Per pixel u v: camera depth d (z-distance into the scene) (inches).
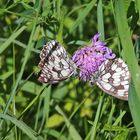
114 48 22.4
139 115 17.6
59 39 20.9
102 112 19.8
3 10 20.8
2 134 21.7
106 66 18.9
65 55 19.4
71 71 19.3
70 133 21.8
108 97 19.9
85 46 19.7
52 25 21.9
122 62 18.8
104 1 22.0
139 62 20.0
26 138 23.6
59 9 20.9
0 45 22.1
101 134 21.3
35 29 20.5
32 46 21.3
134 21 20.1
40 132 21.6
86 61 19.1
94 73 19.0
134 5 20.1
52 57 19.4
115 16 18.6
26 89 23.0
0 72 24.0
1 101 21.2
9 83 23.5
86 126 22.1
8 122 21.7
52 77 19.4
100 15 20.2
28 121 23.8
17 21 21.5
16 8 24.3
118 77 18.6
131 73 17.6
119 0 18.3
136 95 17.6
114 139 19.6
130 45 17.8
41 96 21.7
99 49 19.2
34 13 21.1
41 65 19.5
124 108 20.4
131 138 20.6
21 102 23.7
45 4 21.4
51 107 24.3
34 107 23.8
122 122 21.4
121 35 18.0
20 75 19.1
